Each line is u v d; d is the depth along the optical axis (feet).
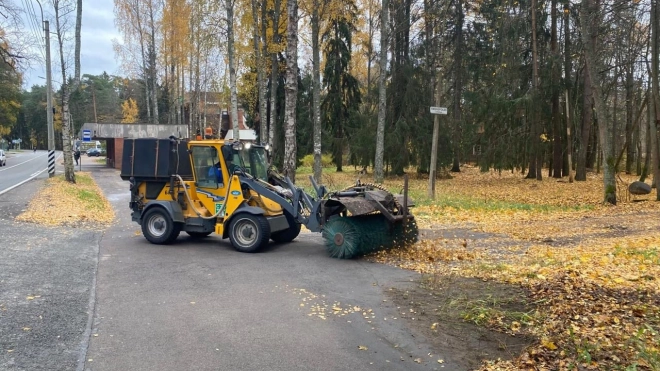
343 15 80.53
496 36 92.63
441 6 86.69
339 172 126.93
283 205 33.19
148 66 147.84
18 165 154.51
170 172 35.45
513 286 23.45
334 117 120.26
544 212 52.06
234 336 17.75
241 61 80.84
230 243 35.83
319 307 21.07
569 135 88.63
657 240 32.94
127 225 44.04
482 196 70.33
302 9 72.18
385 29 73.31
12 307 20.21
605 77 99.35
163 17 124.26
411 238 32.89
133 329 18.31
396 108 101.65
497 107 86.99
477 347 16.74
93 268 27.43
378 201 30.35
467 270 26.76
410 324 18.97
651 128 60.54
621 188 75.15
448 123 99.81
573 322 17.95
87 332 17.81
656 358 14.62
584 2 56.29
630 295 20.35
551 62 86.12
